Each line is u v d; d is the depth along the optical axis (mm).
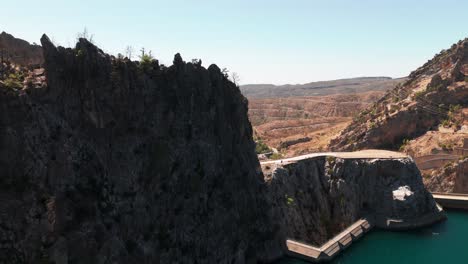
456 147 173750
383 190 137875
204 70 98312
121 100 79625
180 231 83562
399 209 132625
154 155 83562
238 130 105125
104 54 79750
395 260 106812
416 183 138750
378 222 133125
